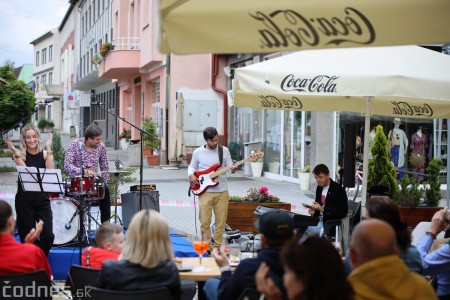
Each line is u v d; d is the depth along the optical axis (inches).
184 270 207.2
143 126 943.7
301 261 114.6
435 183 408.2
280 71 255.1
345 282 113.7
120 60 1030.4
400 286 124.6
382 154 401.1
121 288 161.8
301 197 601.0
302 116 685.3
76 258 320.2
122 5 1175.6
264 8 133.2
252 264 160.2
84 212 347.3
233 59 856.3
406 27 132.5
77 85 1829.5
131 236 165.0
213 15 133.0
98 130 355.6
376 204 171.8
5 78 914.7
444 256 184.2
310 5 133.4
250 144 799.1
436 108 309.6
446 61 259.6
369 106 291.9
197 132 904.9
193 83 904.9
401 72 243.6
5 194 515.5
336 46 133.0
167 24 132.8
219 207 359.9
